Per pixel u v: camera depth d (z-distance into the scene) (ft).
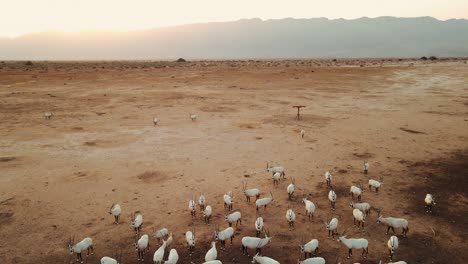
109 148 82.12
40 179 63.62
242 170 68.03
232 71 277.85
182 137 91.30
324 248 42.80
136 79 221.46
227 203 51.85
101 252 42.22
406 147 81.97
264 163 71.82
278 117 114.21
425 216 50.08
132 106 132.67
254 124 105.19
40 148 81.92
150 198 56.18
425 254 41.29
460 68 294.87
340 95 159.43
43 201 55.11
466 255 41.06
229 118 113.19
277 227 47.42
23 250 42.42
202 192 58.29
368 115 117.19
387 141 86.84
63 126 102.78
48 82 202.90
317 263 38.29
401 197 56.13
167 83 200.95
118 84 196.44
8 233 46.01
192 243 41.73
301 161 72.90
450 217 49.80
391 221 45.16
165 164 71.31
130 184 61.57
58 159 74.38
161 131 97.45
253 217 50.24
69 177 64.59
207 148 81.87
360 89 178.19
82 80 214.48
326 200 55.21
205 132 96.27
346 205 53.57
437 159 73.56
